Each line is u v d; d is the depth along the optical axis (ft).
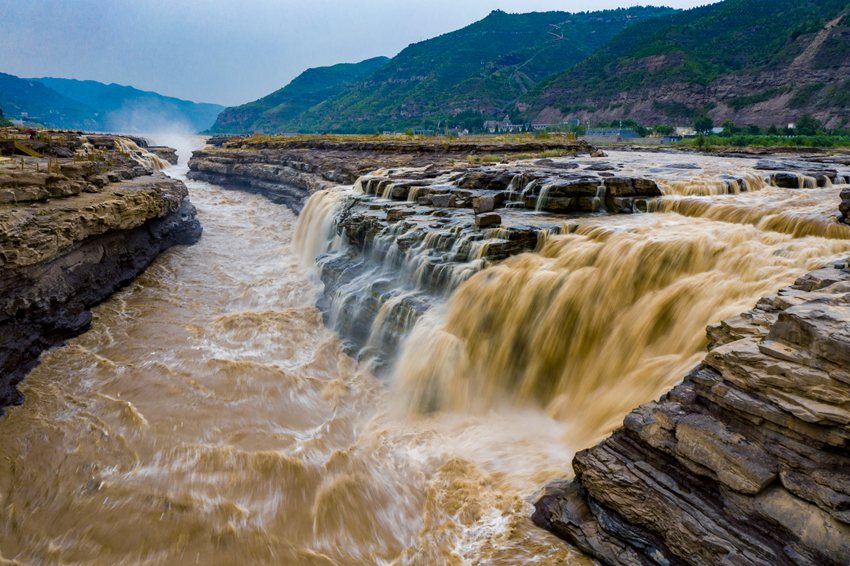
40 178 57.26
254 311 59.82
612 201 56.70
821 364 18.47
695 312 33.65
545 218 54.34
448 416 38.19
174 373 43.73
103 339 50.65
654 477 21.24
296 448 33.58
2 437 34.40
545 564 22.24
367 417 38.86
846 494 16.94
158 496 28.89
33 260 45.50
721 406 20.79
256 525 26.89
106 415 37.24
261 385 42.37
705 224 47.78
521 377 40.09
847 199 40.14
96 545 25.79
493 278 43.60
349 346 50.47
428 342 42.24
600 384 35.78
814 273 26.35
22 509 28.19
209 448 33.40
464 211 60.34
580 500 23.93
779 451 18.74
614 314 38.14
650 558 20.47
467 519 26.16
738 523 18.79
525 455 31.14
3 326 42.73
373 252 60.49
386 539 26.07
